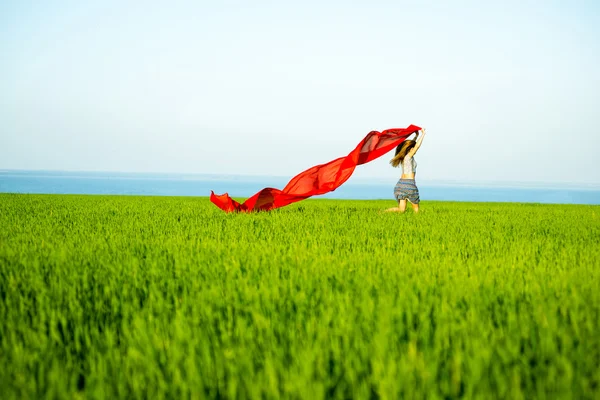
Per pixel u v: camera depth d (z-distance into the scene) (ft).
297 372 8.10
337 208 45.93
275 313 11.04
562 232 27.50
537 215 40.40
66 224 28.22
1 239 21.62
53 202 49.03
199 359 8.66
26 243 20.83
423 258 18.52
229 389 7.54
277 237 23.57
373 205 58.03
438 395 7.48
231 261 16.88
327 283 13.83
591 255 19.30
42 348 9.20
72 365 8.70
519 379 7.80
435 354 8.79
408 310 10.94
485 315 11.14
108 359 8.89
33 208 39.93
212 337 9.72
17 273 14.53
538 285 13.44
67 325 10.79
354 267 16.35
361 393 7.54
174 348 8.87
